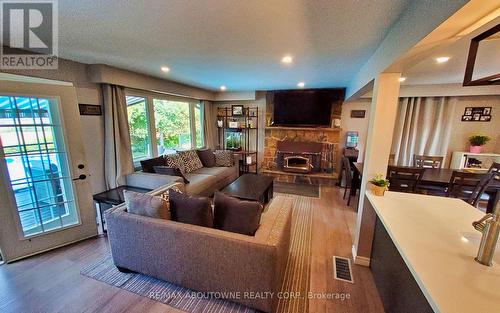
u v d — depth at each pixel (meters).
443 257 1.11
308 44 2.12
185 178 3.57
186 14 1.54
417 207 1.76
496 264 1.06
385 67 1.87
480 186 2.69
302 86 4.86
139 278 2.00
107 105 3.16
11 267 2.13
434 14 1.11
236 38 1.99
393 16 1.54
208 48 2.27
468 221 1.51
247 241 1.53
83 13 1.53
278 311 1.68
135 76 3.42
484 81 1.32
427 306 1.06
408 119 4.59
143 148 4.14
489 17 1.00
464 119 4.41
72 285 1.91
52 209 2.48
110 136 3.21
